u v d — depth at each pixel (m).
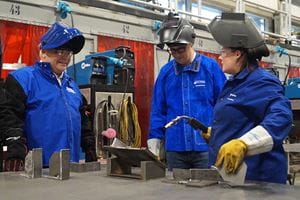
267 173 1.21
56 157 1.19
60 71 1.79
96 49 3.22
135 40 3.53
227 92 1.33
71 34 1.72
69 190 0.98
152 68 3.66
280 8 5.59
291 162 3.02
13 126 1.52
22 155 1.46
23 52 2.76
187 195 0.90
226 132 1.29
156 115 2.15
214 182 1.04
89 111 2.54
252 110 1.23
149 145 2.11
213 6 4.89
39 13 2.85
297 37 5.57
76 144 1.78
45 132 1.68
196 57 2.11
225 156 0.97
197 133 2.02
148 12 3.57
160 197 0.88
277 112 1.10
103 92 2.72
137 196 0.90
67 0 3.01
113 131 2.57
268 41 4.87
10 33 2.71
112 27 3.35
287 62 5.25
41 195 0.92
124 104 2.84
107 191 0.96
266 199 0.84
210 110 2.06
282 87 1.25
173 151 2.08
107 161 1.25
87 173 1.30
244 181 1.05
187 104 2.05
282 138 1.06
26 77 1.69
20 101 1.62
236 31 1.25
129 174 1.22
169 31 2.03
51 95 1.73
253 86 1.24
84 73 2.82
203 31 4.11
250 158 1.21
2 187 1.03
